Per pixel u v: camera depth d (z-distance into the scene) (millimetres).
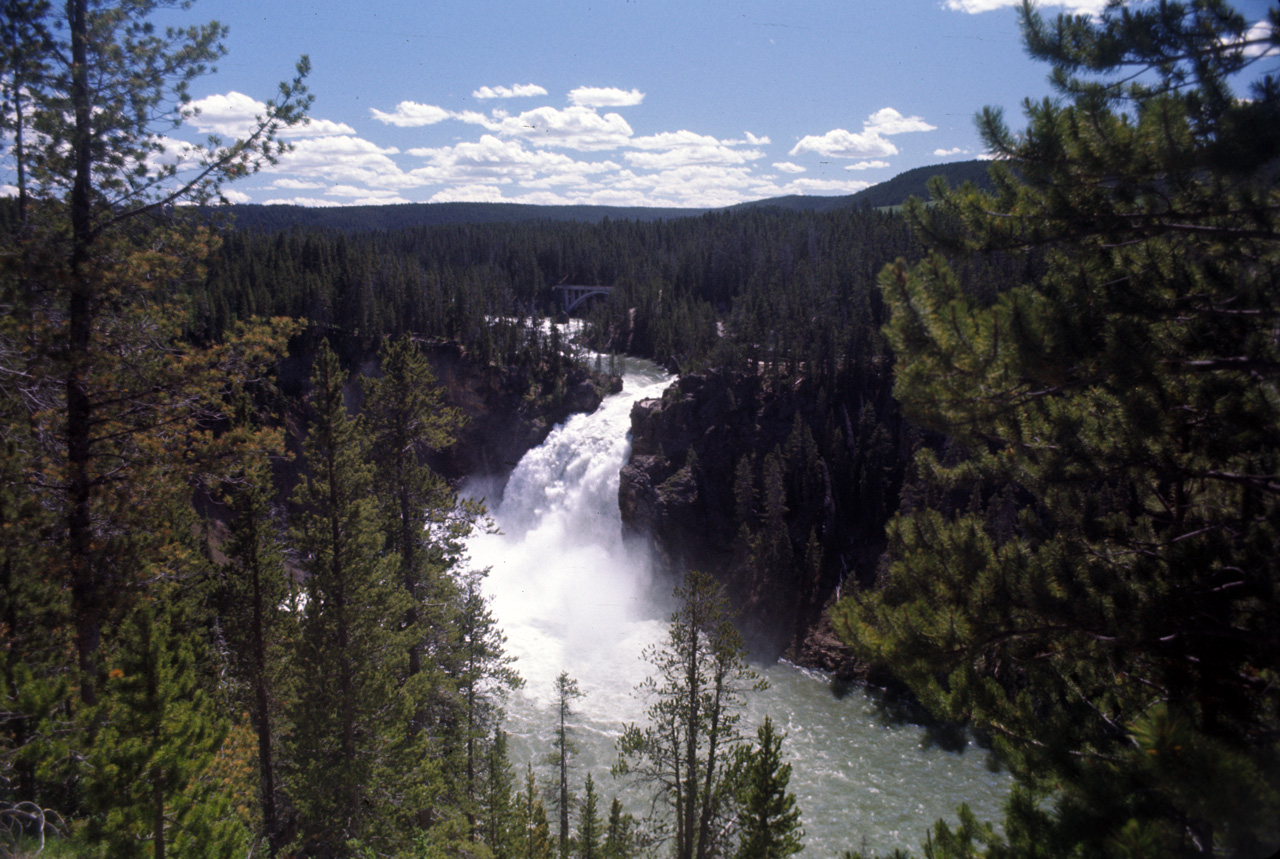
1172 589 9164
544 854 26750
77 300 16281
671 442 86188
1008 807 8750
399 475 30438
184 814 12062
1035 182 9898
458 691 32312
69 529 16359
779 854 19625
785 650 65125
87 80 15898
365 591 24406
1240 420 9062
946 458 67562
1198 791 6156
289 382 104312
